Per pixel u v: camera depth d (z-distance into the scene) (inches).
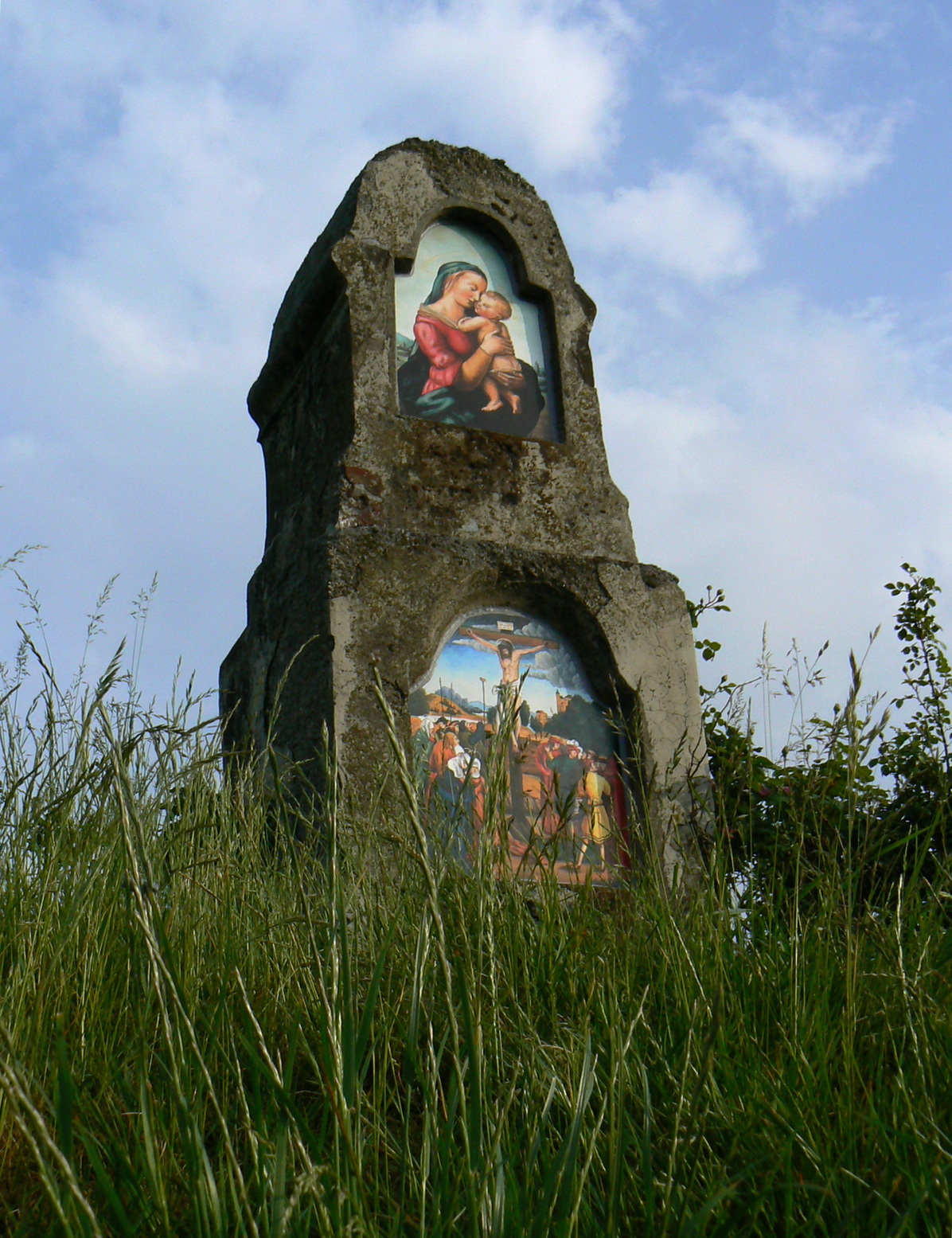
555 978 101.7
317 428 229.5
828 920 101.7
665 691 216.1
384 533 203.2
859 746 89.4
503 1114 63.9
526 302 245.0
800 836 113.3
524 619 213.3
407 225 235.6
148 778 108.5
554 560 214.7
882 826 112.7
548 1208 57.4
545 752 203.3
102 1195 66.7
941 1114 71.4
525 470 223.8
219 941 95.4
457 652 204.4
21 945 86.5
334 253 225.8
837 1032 84.8
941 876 103.9
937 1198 62.4
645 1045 89.7
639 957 106.0
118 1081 75.9
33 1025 80.3
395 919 102.2
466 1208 60.2
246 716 224.5
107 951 90.9
